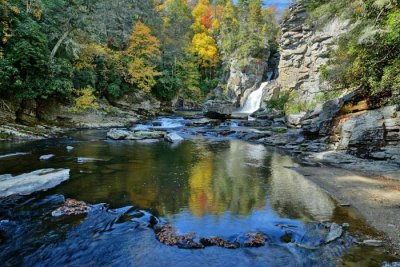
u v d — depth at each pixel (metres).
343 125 18.50
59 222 8.43
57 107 28.58
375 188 11.93
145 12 50.47
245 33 69.00
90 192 10.91
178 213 9.20
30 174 11.95
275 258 6.75
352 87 22.52
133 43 43.31
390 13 15.75
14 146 19.16
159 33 53.59
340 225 8.40
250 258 6.76
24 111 25.27
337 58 23.08
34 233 7.81
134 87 42.44
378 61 16.98
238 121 36.59
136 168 14.69
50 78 25.62
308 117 24.75
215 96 69.31
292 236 7.78
